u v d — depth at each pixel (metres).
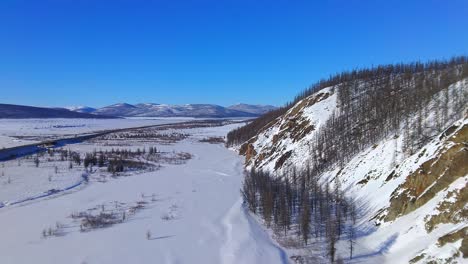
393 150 67.44
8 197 85.94
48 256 50.84
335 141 94.75
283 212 60.38
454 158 46.25
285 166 105.19
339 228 53.72
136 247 53.22
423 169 49.84
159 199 83.06
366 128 89.88
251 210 71.88
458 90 77.25
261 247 51.72
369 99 107.81
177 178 110.56
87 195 88.69
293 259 48.66
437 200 45.25
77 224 65.31
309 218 59.59
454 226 40.16
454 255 35.81
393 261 42.97
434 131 64.94
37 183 99.94
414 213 47.81
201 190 92.19
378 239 49.03
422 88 95.31
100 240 56.53
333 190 72.88
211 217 67.69
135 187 97.38
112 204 79.38
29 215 71.75
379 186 61.88
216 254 50.47
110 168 122.31
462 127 47.94
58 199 85.12
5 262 49.47
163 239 56.38
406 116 76.94
